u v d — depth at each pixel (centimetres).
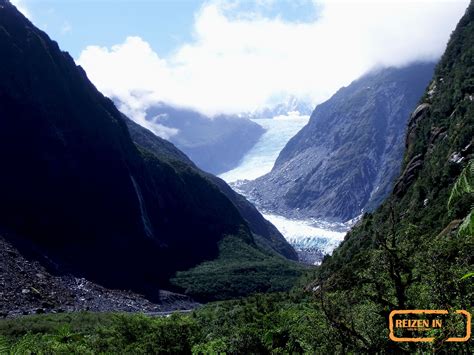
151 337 6231
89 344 6294
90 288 16275
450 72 13788
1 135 17950
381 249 3066
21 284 13850
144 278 19738
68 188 19512
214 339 6444
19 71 19300
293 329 5638
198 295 19850
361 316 2944
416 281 2978
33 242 17225
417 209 9425
